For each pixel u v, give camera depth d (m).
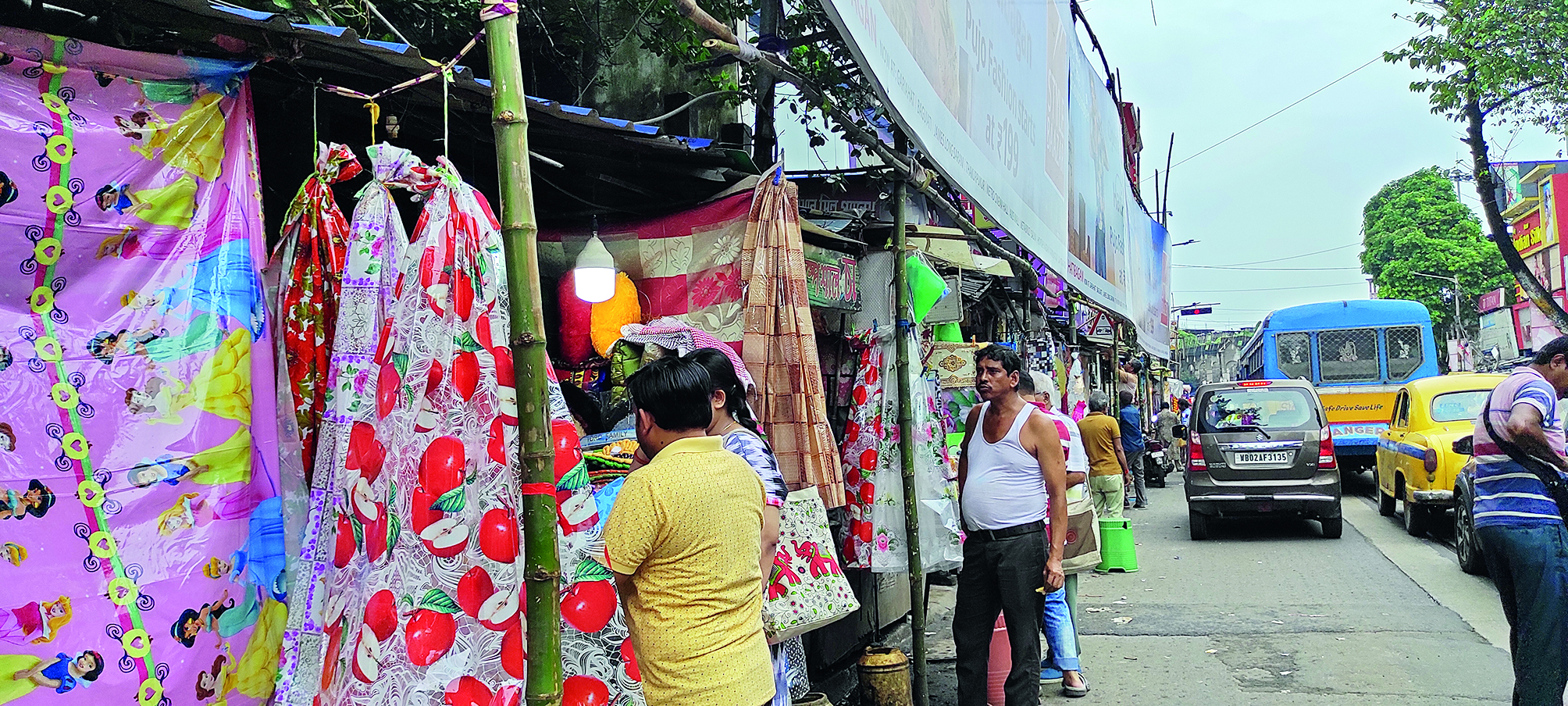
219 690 2.44
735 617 2.66
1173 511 15.47
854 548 5.56
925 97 3.86
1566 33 14.75
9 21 2.59
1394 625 7.24
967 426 5.12
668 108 7.82
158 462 2.39
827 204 7.75
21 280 2.25
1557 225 32.78
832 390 6.12
